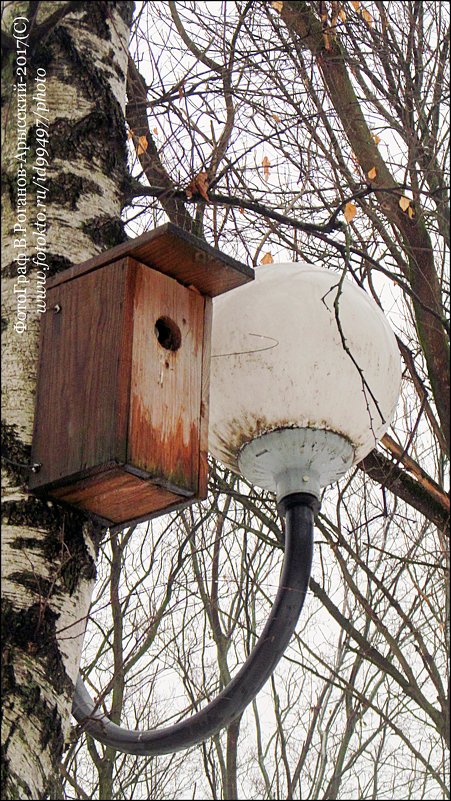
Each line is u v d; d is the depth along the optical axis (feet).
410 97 13.92
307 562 9.69
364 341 10.38
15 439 9.33
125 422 9.25
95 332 9.65
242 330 10.34
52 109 10.57
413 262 13.26
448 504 12.51
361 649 13.17
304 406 10.17
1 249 10.05
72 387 9.50
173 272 10.27
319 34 14.03
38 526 8.98
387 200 13.55
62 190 10.28
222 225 14.30
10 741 7.96
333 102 14.11
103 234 10.36
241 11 14.40
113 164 10.73
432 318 12.92
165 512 10.00
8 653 8.29
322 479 10.39
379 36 14.16
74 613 8.80
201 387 10.28
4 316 9.81
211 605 15.24
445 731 12.52
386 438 12.96
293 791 14.25
